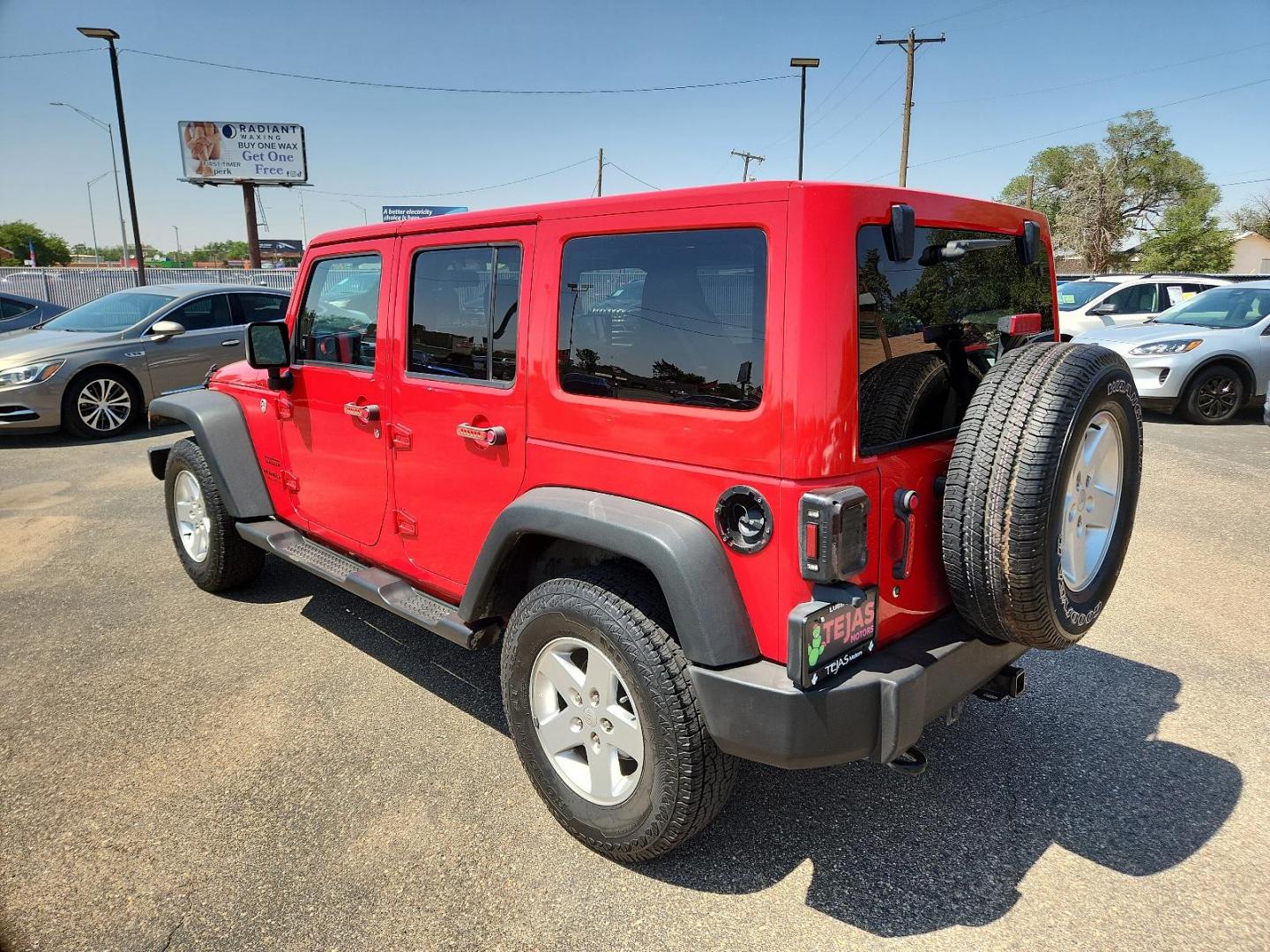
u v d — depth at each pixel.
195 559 4.66
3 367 8.56
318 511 3.80
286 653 3.98
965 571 2.16
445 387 2.93
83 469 7.75
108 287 26.94
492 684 3.70
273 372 3.79
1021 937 2.24
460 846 2.62
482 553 2.69
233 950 2.21
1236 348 9.56
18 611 4.47
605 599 2.32
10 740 3.23
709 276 2.17
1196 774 2.99
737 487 2.12
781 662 2.13
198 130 34.97
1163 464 7.64
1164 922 2.29
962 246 2.27
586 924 2.30
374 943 2.23
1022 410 2.08
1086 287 14.54
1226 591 4.66
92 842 2.64
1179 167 62.56
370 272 3.30
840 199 2.02
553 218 2.53
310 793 2.89
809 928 2.28
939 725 3.32
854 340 2.04
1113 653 3.93
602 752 2.45
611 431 2.40
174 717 3.40
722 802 2.33
